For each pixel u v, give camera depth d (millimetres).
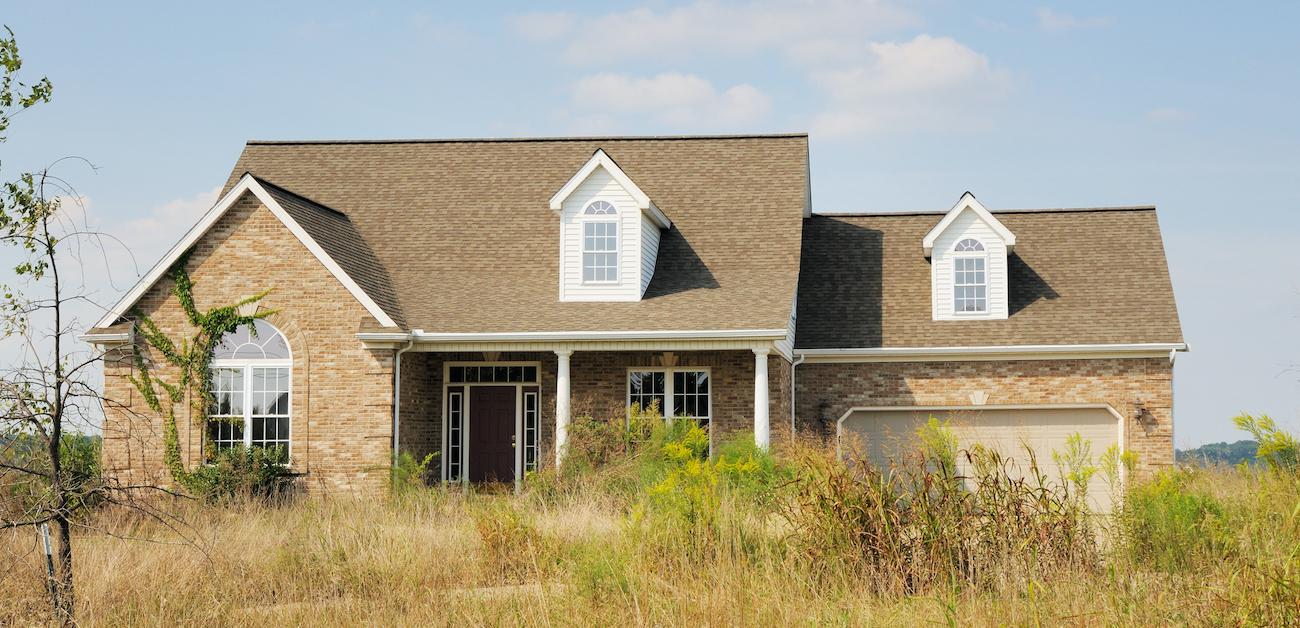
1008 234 27125
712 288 25703
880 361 26812
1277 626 9242
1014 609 10242
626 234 25562
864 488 12383
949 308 27328
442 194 29000
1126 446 25688
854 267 29000
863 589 11438
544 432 25859
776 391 25203
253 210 23531
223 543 14625
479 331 23828
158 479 22234
